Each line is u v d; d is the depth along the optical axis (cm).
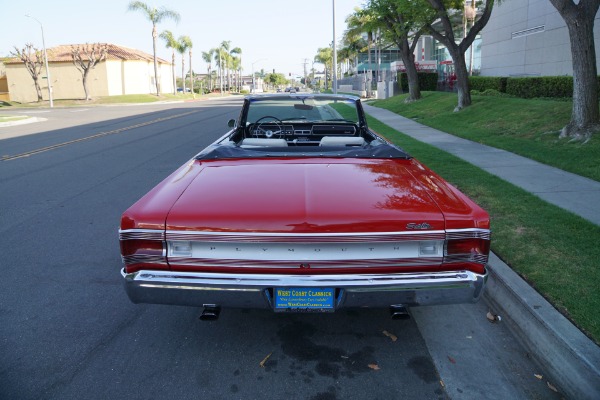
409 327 339
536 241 439
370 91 4247
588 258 397
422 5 1638
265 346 315
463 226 260
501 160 862
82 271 442
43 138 1545
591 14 884
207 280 260
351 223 254
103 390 269
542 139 989
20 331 335
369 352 308
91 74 5172
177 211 265
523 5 2342
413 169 349
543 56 2184
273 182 308
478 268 268
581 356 257
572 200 582
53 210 648
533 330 307
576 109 927
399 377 281
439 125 1447
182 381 278
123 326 342
